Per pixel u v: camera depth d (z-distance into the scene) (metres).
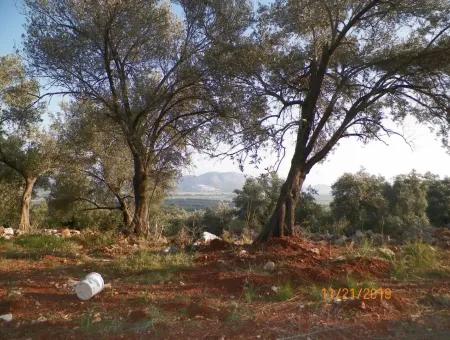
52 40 14.12
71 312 5.36
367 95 10.66
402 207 23.20
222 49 13.13
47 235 11.04
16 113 17.83
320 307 5.65
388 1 10.23
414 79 10.84
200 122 15.16
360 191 21.41
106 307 5.55
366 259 8.02
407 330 5.20
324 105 12.73
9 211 25.41
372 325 5.21
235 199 21.08
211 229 19.20
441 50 10.33
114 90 14.66
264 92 11.82
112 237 11.88
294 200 10.67
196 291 6.32
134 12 14.12
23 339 4.57
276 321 5.17
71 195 23.17
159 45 14.83
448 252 9.77
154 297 5.93
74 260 8.67
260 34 11.86
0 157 22.34
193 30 14.67
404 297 6.29
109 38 14.34
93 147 18.45
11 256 8.95
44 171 22.50
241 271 7.42
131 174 21.16
